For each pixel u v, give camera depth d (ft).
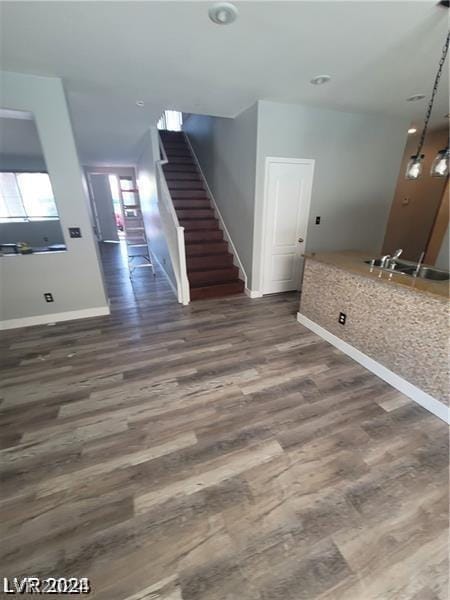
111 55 7.01
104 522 4.13
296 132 11.23
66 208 9.55
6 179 13.83
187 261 13.92
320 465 5.03
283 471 4.91
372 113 11.98
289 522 4.13
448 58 7.18
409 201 17.75
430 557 3.72
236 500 4.44
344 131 12.06
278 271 13.53
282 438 5.59
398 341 6.83
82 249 10.25
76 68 7.64
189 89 9.14
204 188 17.85
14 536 3.96
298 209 12.65
